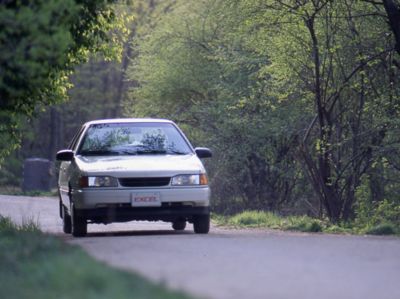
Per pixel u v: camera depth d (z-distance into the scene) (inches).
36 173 5078.7
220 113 3863.2
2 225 1984.5
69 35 1555.1
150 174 1905.8
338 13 2714.1
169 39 4303.6
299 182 3887.8
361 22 2778.1
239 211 3961.6
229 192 3996.1
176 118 4264.3
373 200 2997.0
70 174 2003.0
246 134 3794.3
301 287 1094.4
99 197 1881.2
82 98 7101.4
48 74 1878.7
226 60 3860.7
